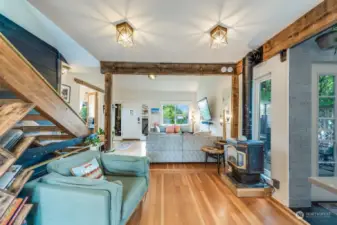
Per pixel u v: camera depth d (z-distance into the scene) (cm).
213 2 196
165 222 216
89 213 144
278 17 227
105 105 439
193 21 236
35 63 312
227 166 400
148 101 962
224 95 546
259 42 306
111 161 247
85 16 225
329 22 188
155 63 426
